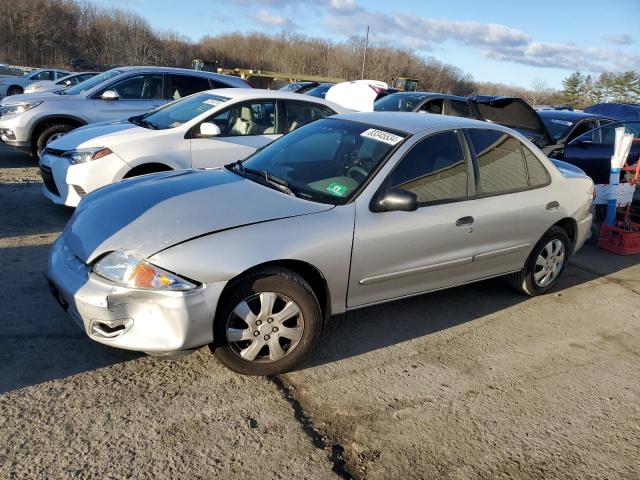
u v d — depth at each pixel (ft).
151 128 20.38
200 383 10.55
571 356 13.03
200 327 9.75
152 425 9.25
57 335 11.75
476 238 13.55
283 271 10.43
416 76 241.55
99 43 205.36
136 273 9.48
